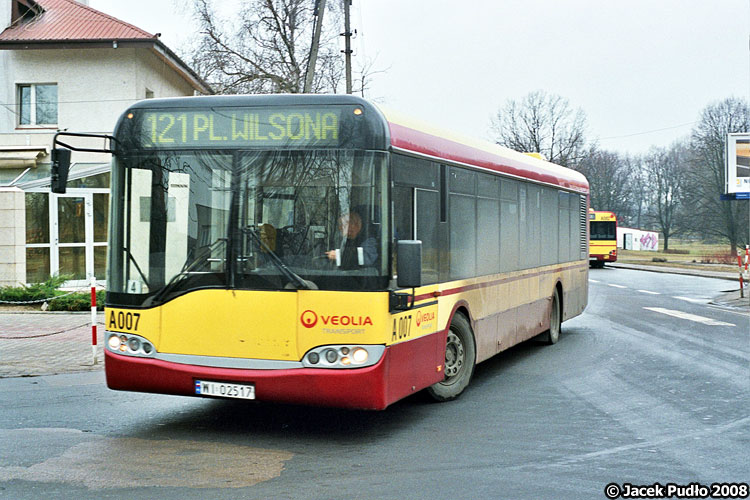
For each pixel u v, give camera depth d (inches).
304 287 271.6
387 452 273.3
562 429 311.6
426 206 320.2
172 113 285.4
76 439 285.6
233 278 276.1
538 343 565.9
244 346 274.2
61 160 279.1
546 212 524.4
